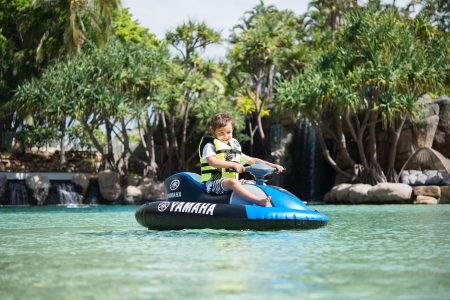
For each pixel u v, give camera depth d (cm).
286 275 396
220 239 646
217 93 3756
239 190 760
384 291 341
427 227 889
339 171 2892
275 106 3438
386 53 2734
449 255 513
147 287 353
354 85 2659
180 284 362
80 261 468
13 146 3766
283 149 3478
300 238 662
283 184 3484
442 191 2406
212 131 806
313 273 405
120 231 801
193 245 583
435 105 3022
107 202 3031
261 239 646
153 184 3038
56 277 391
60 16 3441
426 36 3078
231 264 447
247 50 3706
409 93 2631
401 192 2428
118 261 466
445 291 342
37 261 471
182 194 808
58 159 3722
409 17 3444
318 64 2977
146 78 3181
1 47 3572
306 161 3484
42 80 3097
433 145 3023
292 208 768
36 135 3606
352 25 2888
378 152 3098
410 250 552
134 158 3394
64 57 3341
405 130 2998
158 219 796
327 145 3447
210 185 787
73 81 2995
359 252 533
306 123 3478
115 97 2998
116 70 3056
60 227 929
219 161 773
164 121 3703
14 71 3575
